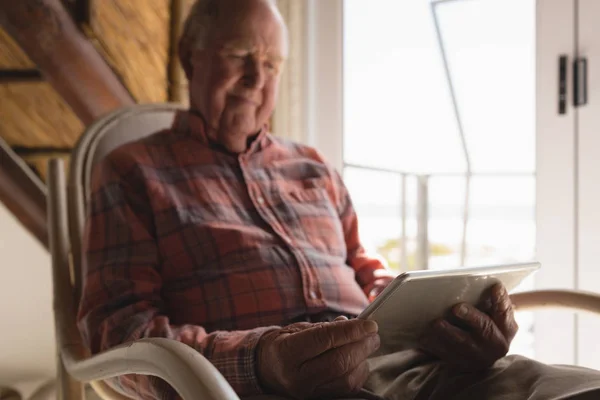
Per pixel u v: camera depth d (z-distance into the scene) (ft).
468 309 2.81
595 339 5.78
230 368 2.74
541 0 5.94
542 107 5.97
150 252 3.56
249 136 4.32
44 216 5.29
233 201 3.93
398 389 2.94
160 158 3.92
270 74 4.24
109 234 3.58
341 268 3.99
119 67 5.39
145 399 3.13
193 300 3.56
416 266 7.11
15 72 4.99
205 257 3.63
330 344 2.41
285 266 3.69
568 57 5.86
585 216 5.82
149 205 3.69
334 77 6.46
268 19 4.16
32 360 6.38
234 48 4.06
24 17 4.78
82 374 2.88
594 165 5.79
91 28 5.06
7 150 5.10
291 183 4.25
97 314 3.32
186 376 1.97
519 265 2.91
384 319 2.52
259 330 2.81
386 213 6.89
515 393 2.65
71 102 5.13
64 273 3.73
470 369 2.95
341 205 4.60
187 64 4.39
